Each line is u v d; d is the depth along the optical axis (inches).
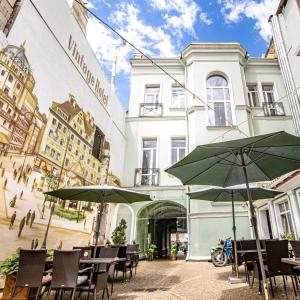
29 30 235.6
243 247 272.5
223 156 170.1
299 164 173.3
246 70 602.2
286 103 557.0
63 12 298.8
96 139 398.3
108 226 444.8
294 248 172.9
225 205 451.5
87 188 218.5
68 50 309.7
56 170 280.2
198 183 192.5
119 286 227.3
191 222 459.8
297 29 474.0
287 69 512.4
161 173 529.7
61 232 285.1
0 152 199.8
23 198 224.4
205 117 519.8
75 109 326.0
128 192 233.5
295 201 322.3
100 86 414.3
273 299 163.0
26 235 225.9
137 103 590.9
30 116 237.0
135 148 553.3
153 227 608.1
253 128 529.3
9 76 210.2
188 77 577.3
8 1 211.8
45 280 163.3
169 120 567.8
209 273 291.0
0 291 187.6
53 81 276.2
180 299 174.6
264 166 184.9
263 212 442.0
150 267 368.8
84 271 185.6
